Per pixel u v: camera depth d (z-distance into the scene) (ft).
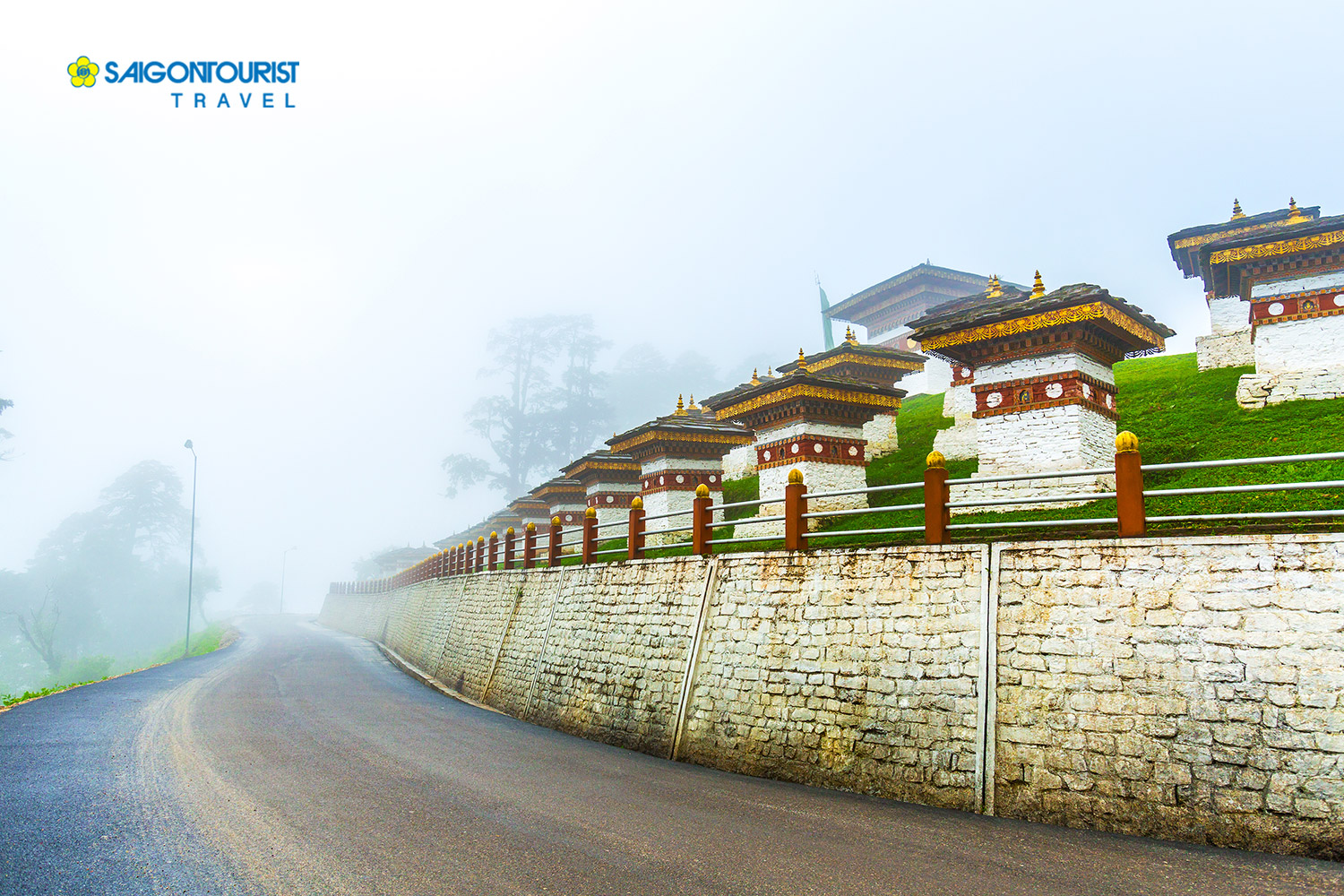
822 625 41.11
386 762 43.32
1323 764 26.30
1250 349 81.25
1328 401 59.06
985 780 32.65
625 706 52.60
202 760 42.65
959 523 50.96
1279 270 64.18
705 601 48.49
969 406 91.04
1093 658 31.68
